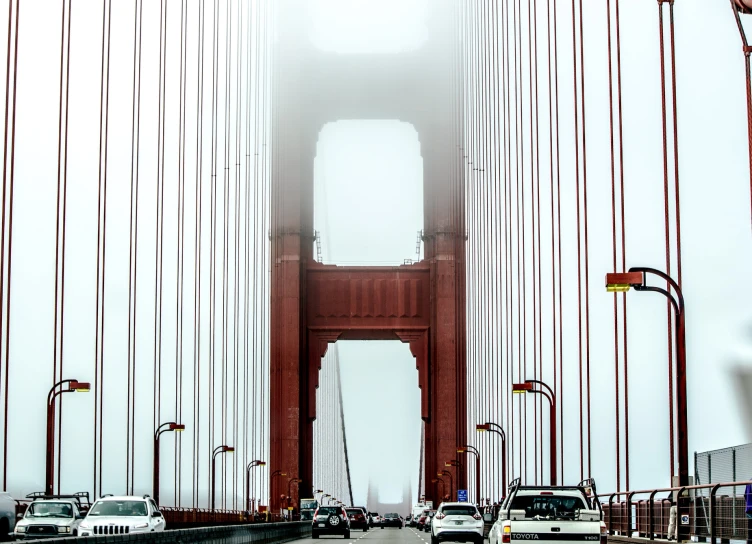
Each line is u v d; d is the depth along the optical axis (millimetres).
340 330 97938
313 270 99062
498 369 83500
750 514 21281
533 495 23656
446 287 96875
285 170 98688
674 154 40000
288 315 96312
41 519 33094
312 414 97750
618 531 34875
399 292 98500
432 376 97250
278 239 98312
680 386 26500
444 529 37938
